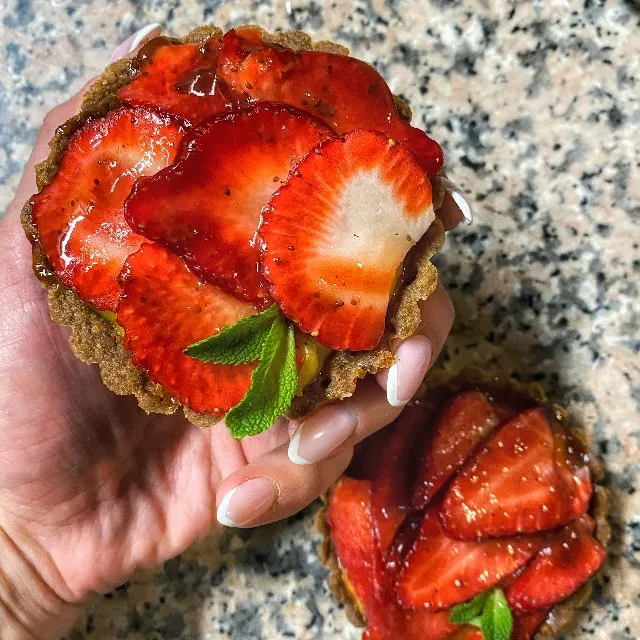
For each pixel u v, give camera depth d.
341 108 0.16
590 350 0.24
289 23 0.26
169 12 0.27
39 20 0.28
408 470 0.24
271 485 0.19
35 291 0.21
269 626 0.25
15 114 0.28
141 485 0.23
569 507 0.23
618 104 0.25
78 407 0.21
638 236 0.24
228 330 0.14
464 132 0.25
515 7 0.25
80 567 0.23
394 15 0.26
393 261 0.16
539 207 0.25
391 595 0.23
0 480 0.22
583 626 0.24
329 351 0.17
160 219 0.15
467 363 0.25
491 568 0.22
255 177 0.15
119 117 0.16
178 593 0.25
